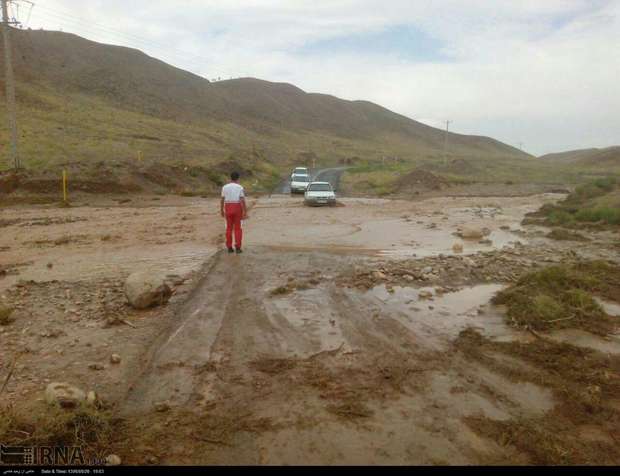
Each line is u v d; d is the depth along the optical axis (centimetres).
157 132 6919
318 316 659
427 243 1329
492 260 1044
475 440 374
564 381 478
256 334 591
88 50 11925
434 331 609
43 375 478
